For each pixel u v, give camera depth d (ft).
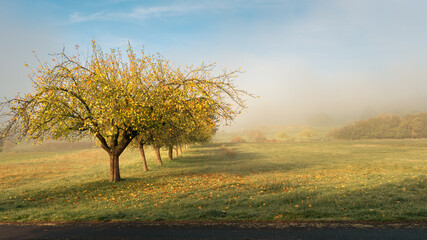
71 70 53.93
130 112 49.90
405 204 36.01
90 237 26.32
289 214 33.01
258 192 48.29
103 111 51.55
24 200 51.34
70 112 54.54
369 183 54.39
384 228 26.99
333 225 28.35
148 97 54.75
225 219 31.68
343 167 99.09
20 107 47.42
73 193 55.47
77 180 77.82
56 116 52.75
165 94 55.21
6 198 53.83
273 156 161.07
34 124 50.57
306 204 37.70
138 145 96.94
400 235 24.88
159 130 64.75
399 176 64.49
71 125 55.72
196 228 28.40
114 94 52.95
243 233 26.40
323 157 146.92
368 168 93.50
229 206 38.24
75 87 54.49
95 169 111.04
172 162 126.00
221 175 80.02
